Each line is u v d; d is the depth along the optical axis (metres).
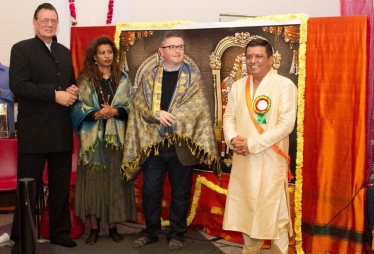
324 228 3.41
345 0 3.70
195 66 3.82
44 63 3.36
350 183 3.29
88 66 3.61
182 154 3.51
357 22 3.21
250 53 2.94
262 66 2.94
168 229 4.15
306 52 3.41
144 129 3.51
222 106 3.78
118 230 4.12
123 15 5.13
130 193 3.78
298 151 3.44
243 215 3.04
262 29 3.55
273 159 2.96
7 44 5.01
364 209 3.24
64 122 3.48
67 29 4.82
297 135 3.44
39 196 3.94
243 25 3.62
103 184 3.67
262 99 2.97
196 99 3.48
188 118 3.43
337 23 3.29
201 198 4.04
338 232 3.37
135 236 3.96
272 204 2.95
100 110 3.54
